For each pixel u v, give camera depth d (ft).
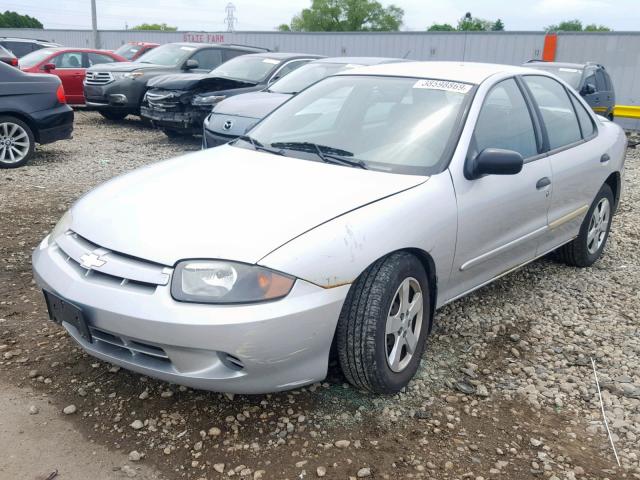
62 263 9.34
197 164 11.49
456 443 9.10
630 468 8.78
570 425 9.71
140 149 32.35
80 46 115.96
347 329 9.14
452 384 10.64
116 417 9.36
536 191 12.87
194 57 42.24
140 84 40.04
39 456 8.49
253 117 24.08
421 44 75.36
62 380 10.25
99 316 8.51
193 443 8.86
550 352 12.01
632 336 12.84
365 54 79.66
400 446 8.97
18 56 59.06
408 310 10.04
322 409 9.74
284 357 8.43
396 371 9.91
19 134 26.55
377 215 9.40
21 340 11.44
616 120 60.95
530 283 15.53
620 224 21.63
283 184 10.09
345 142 11.83
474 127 11.62
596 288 15.42
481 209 11.25
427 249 10.06
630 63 62.59
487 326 12.97
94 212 9.83
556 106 14.83
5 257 15.52
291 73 29.04
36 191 22.36
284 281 8.29
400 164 10.96
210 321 7.99
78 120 43.47
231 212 9.13
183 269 8.29
